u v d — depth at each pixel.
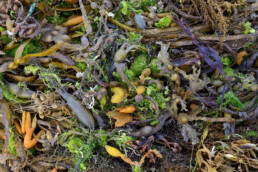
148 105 0.43
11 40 0.42
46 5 0.41
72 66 0.42
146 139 0.42
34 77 0.42
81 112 0.42
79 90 0.41
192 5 0.42
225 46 0.42
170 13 0.42
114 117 0.42
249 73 0.43
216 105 0.42
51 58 0.41
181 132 0.43
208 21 0.42
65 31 0.41
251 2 0.42
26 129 0.43
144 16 0.42
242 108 0.43
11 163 0.43
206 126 0.43
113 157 0.43
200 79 0.42
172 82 0.42
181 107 0.43
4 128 0.44
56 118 0.43
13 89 0.42
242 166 0.41
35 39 0.41
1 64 0.41
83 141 0.43
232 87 0.43
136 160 0.42
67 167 0.43
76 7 0.42
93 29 0.42
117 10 0.42
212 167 0.41
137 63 0.42
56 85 0.42
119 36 0.42
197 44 0.42
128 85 0.41
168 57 0.41
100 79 0.42
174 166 0.42
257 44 0.43
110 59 0.42
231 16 0.42
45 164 0.43
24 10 0.41
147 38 0.42
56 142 0.43
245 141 0.41
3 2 0.40
